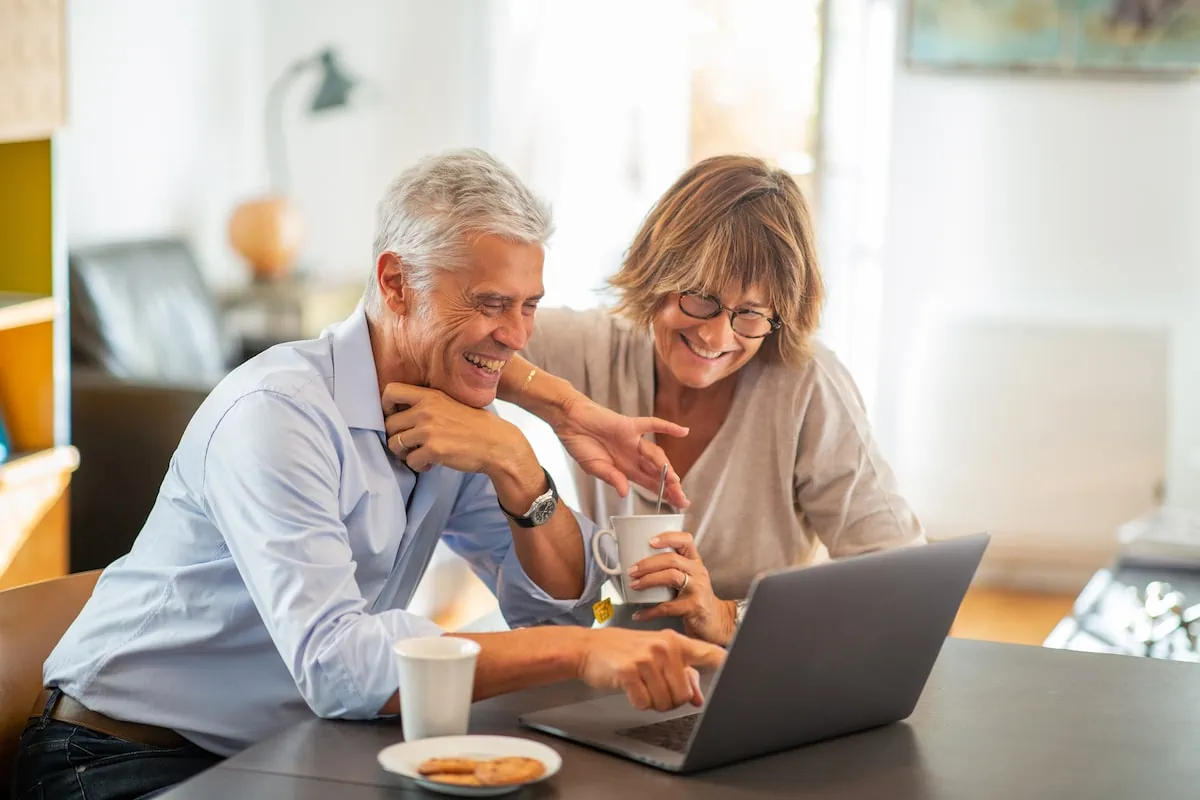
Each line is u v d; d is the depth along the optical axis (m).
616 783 1.17
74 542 3.51
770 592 1.16
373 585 1.60
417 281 1.50
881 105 4.84
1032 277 4.84
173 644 1.51
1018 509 4.80
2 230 3.27
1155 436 4.68
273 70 5.01
